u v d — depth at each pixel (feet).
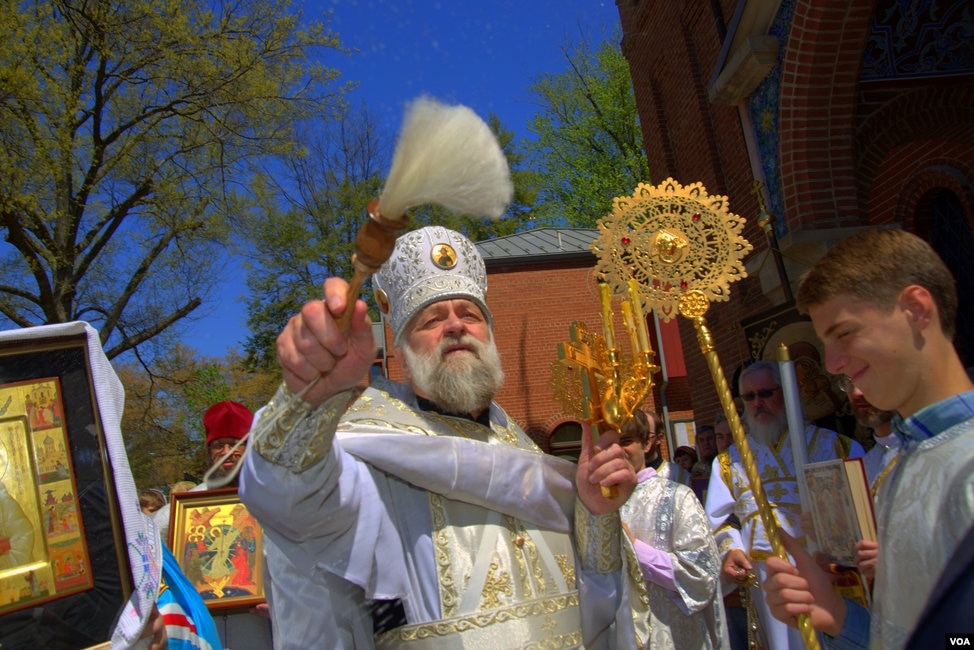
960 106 21.85
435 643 6.17
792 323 18.28
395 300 7.78
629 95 80.89
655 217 8.11
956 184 21.75
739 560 12.41
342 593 6.09
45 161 43.75
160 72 48.44
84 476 6.34
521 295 59.67
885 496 4.84
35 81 43.24
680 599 11.00
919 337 4.70
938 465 4.22
